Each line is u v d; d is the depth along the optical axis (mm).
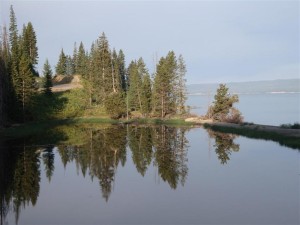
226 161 30375
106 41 83312
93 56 94500
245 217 16875
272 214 17188
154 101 76188
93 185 23406
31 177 25703
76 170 27859
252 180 23781
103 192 21703
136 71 82750
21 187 23094
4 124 55906
